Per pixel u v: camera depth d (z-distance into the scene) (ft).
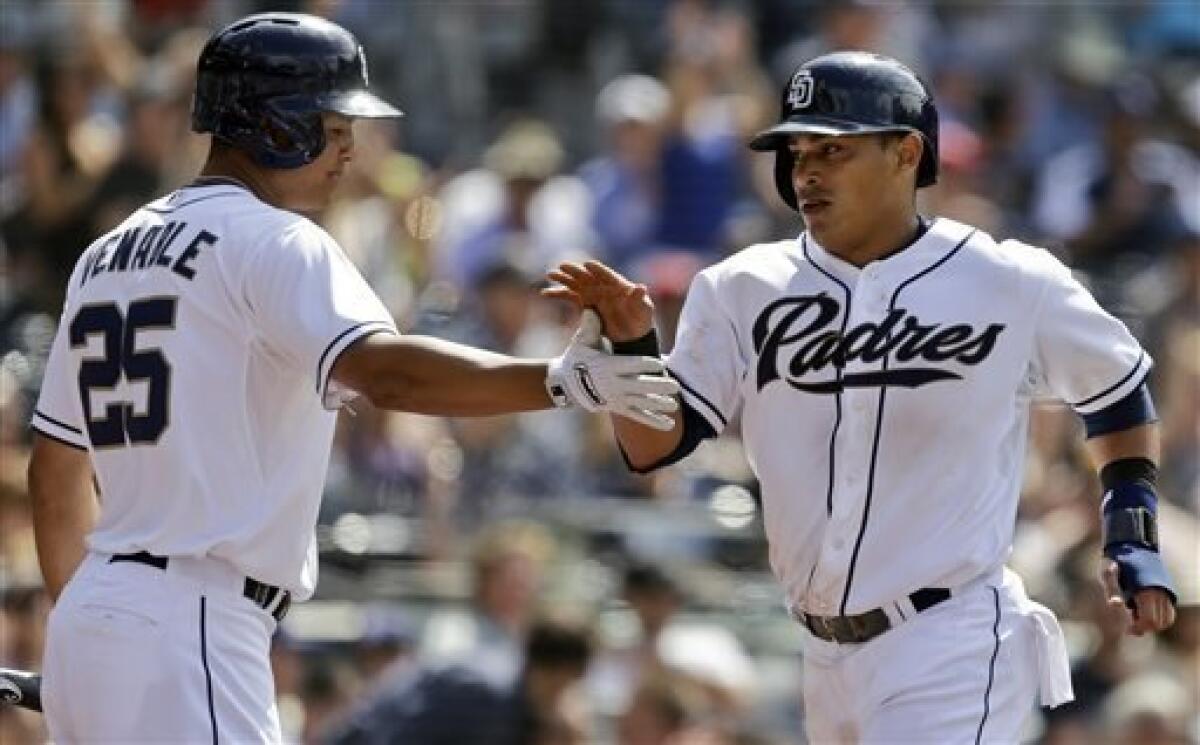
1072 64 147.74
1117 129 136.98
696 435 59.00
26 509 104.99
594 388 52.21
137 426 55.98
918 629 58.54
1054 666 59.47
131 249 57.11
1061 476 114.21
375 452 113.29
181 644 55.31
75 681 55.88
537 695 98.43
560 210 131.03
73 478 60.29
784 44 150.71
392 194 128.98
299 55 57.21
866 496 58.65
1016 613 59.26
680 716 100.99
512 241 126.62
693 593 113.39
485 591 105.19
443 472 114.01
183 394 55.57
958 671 58.18
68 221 123.44
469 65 148.05
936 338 58.44
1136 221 134.72
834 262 59.72
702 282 60.34
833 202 59.00
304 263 54.80
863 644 59.26
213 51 57.62
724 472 116.37
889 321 58.65
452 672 99.19
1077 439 115.14
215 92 57.47
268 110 57.06
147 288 56.24
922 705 58.18
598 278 52.95
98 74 129.39
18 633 96.84
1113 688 99.50
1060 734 99.19
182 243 56.18
